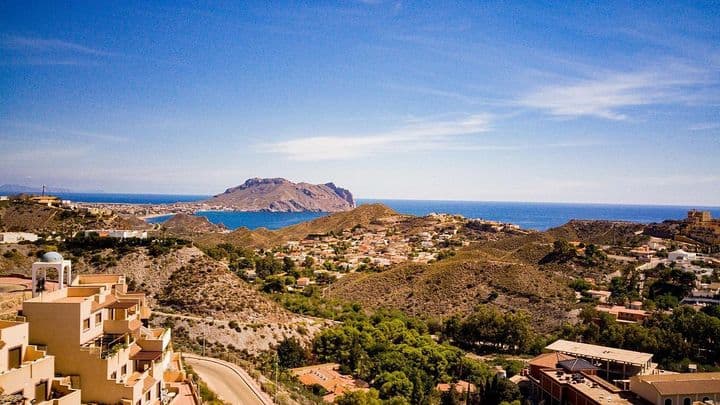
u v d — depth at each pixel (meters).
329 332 109.00
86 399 42.31
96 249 121.62
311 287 191.62
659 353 121.12
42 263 48.19
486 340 142.75
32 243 121.12
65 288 48.47
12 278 56.34
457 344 145.62
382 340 112.38
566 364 99.56
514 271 189.62
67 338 42.50
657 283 186.12
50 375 38.41
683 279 182.38
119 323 48.56
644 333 124.31
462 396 96.25
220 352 94.38
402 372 95.69
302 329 114.06
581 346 114.69
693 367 104.69
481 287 185.12
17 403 34.44
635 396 85.12
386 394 90.44
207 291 114.06
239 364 87.25
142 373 48.59
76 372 42.34
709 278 186.62
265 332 106.81
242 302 113.94
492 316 144.12
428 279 194.88
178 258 122.38
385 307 181.00
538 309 168.62
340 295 195.38
